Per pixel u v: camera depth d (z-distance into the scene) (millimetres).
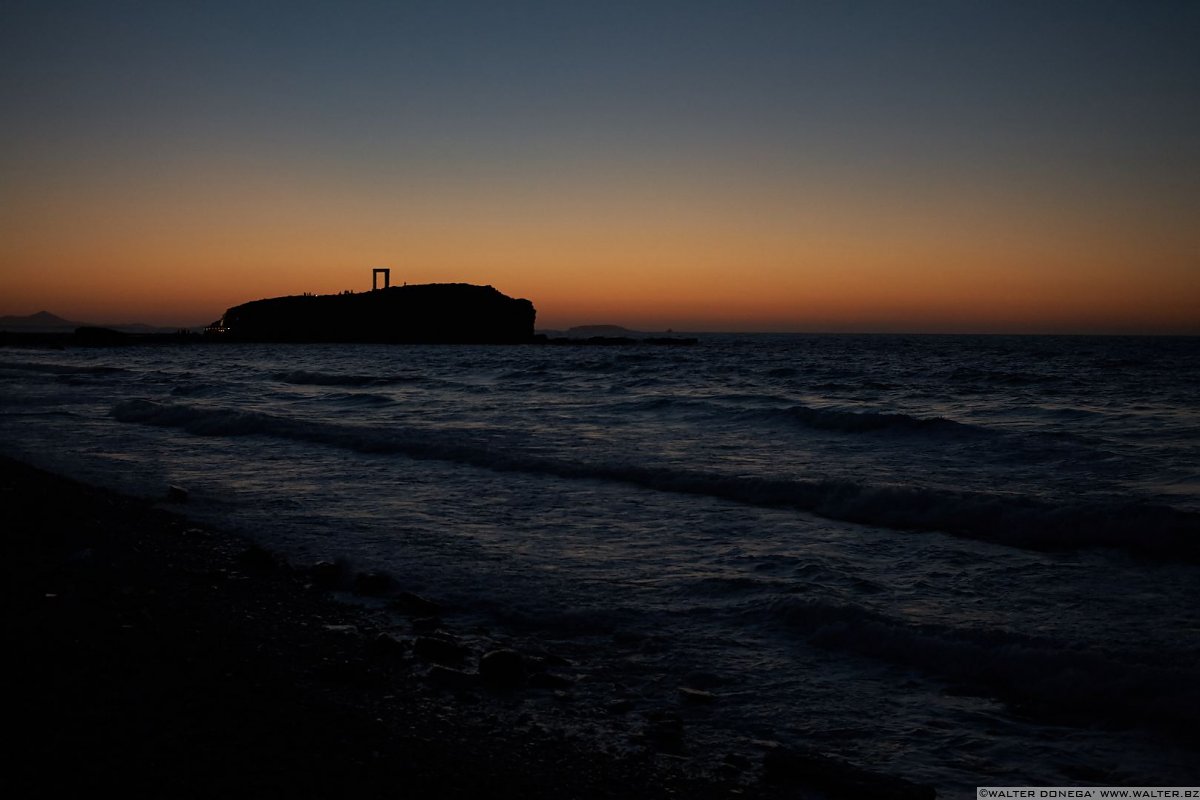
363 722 4172
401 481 11812
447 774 3691
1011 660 5070
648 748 4156
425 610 6277
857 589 6758
